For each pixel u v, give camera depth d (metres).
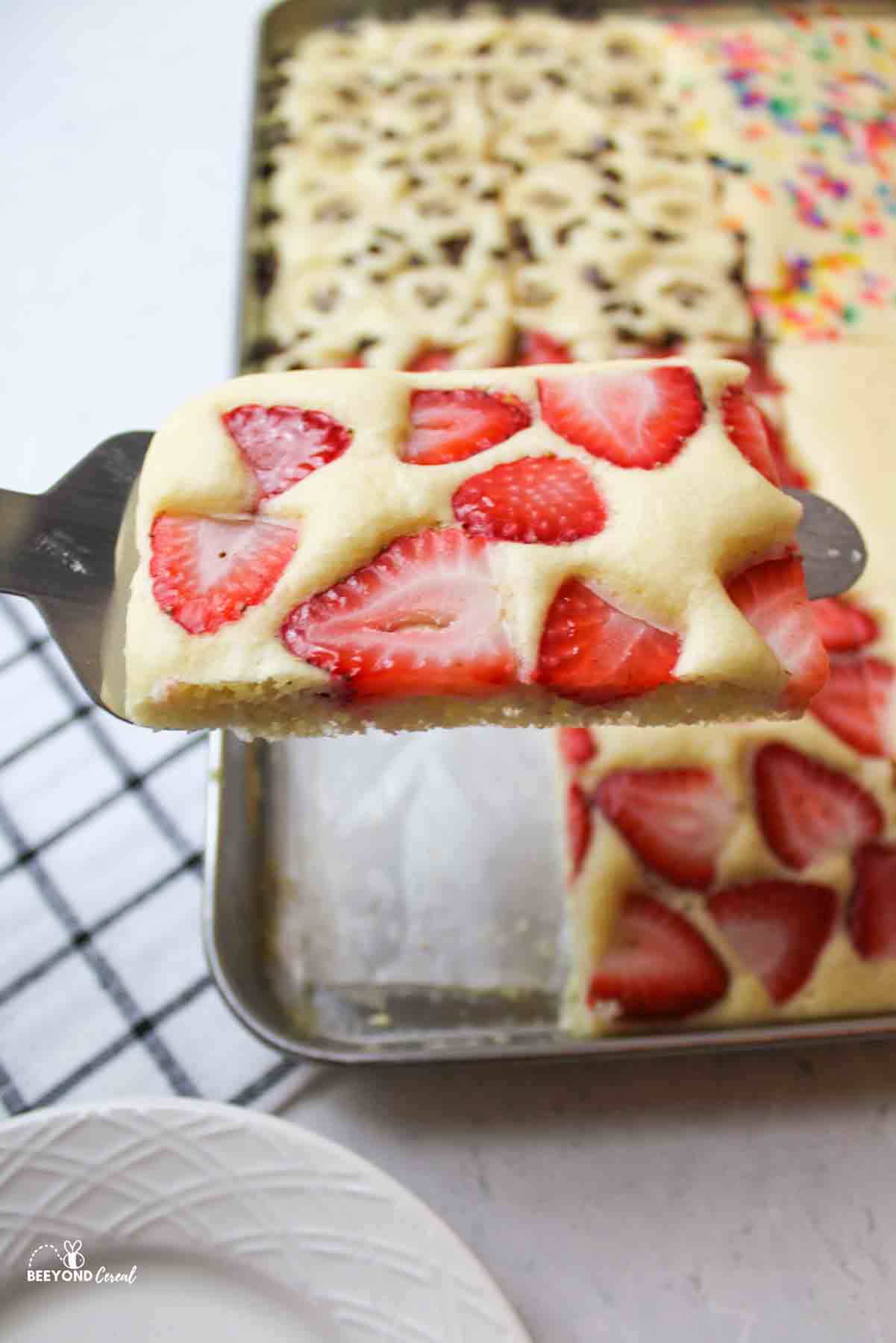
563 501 0.30
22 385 0.48
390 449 0.31
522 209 0.48
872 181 0.50
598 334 0.45
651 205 0.49
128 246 0.53
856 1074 0.36
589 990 0.36
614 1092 0.36
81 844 0.39
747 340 0.45
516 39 0.55
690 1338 0.33
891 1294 0.33
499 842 0.38
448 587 0.29
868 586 0.39
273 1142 0.32
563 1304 0.33
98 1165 0.32
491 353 0.44
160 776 0.40
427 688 0.29
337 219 0.48
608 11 0.56
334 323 0.46
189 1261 0.32
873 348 0.44
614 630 0.29
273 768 0.40
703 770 0.37
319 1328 0.31
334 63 0.54
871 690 0.38
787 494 0.34
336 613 0.29
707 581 0.29
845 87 0.54
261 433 0.31
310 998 0.36
